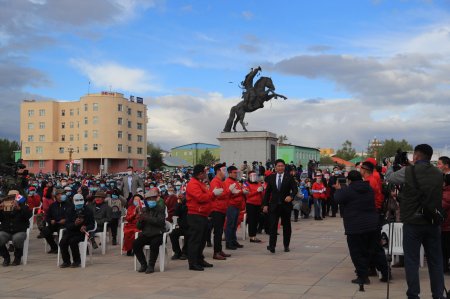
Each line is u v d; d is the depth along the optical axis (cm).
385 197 934
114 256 1170
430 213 619
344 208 786
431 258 636
